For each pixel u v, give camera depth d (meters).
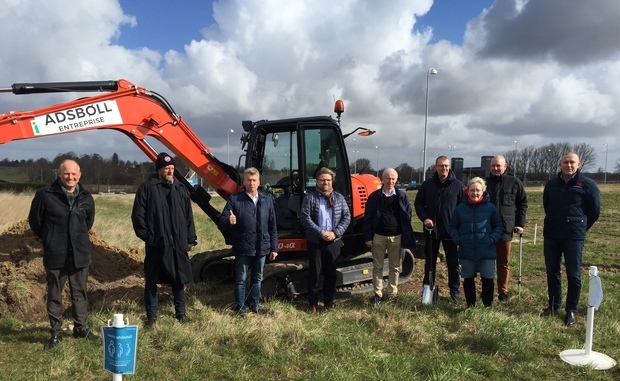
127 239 10.88
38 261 6.06
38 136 5.04
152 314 4.97
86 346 4.41
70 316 5.47
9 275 5.86
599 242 12.45
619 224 16.81
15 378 3.78
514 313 5.63
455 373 3.99
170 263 4.89
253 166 6.45
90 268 6.59
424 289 5.94
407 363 4.13
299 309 5.75
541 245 11.40
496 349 4.51
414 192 43.28
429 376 3.95
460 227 5.67
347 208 5.70
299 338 4.59
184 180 6.45
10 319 5.06
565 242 5.32
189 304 5.84
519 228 6.14
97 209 21.47
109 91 5.60
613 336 4.94
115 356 2.68
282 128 6.36
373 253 5.94
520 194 6.19
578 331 5.06
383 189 5.93
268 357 4.26
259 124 6.35
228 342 4.54
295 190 6.28
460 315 5.29
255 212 5.34
